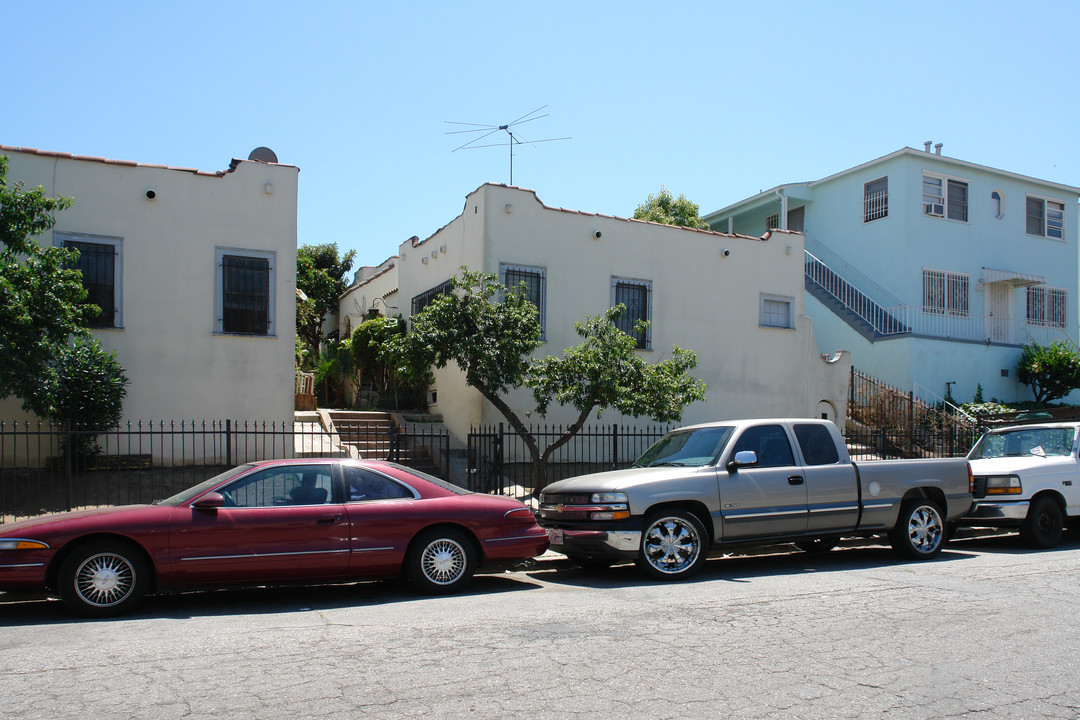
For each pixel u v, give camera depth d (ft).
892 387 77.10
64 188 45.11
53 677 17.33
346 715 15.08
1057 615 23.04
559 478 51.52
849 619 22.54
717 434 32.42
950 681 17.26
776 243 65.67
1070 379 83.25
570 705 15.61
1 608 25.82
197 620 23.35
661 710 15.39
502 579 30.94
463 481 48.42
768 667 18.06
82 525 24.06
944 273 86.63
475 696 16.08
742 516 30.58
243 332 48.34
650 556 29.43
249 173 49.06
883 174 87.71
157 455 46.06
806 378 65.87
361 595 27.66
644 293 59.67
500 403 46.26
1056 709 15.72
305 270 97.09
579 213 57.47
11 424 43.45
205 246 47.78
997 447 41.96
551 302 55.93
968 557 34.81
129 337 45.91
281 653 19.12
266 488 26.35
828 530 32.19
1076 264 96.07
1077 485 38.34
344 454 49.78
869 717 15.20
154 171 46.98
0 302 36.40
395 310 72.69
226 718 14.94
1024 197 93.09
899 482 33.60
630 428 58.49
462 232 57.21
